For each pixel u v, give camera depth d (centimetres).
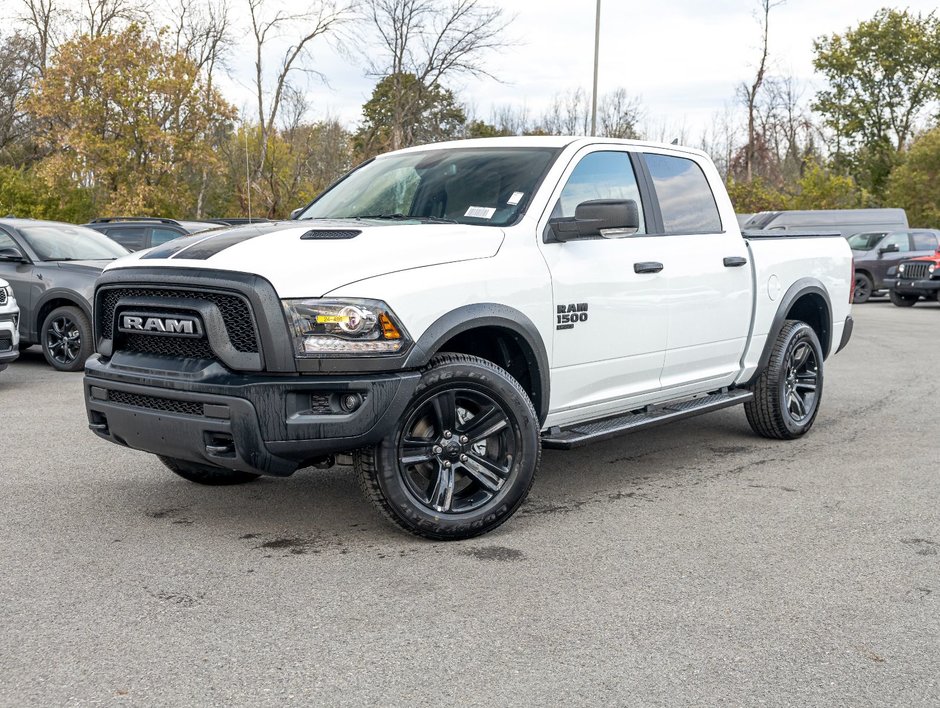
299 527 475
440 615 363
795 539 459
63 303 1083
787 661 324
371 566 418
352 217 531
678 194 596
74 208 3266
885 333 1551
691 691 302
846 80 5512
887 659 326
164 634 345
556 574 409
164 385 423
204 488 550
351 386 412
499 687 304
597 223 481
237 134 4019
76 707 290
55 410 808
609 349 525
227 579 402
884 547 448
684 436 709
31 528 473
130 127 3247
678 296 568
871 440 692
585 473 594
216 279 410
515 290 467
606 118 4900
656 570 414
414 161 564
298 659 324
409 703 293
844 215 2781
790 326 677
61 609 368
